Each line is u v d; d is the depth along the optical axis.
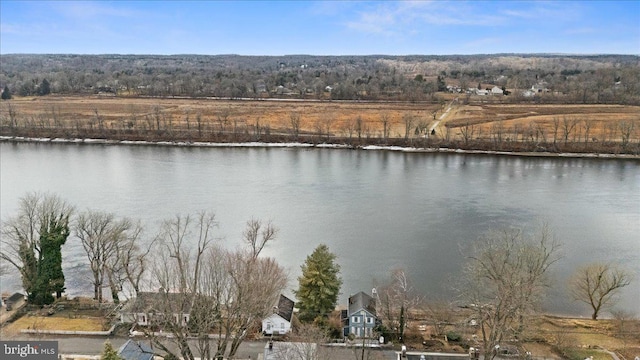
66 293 75.12
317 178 139.62
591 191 127.06
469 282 74.50
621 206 114.81
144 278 72.56
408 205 115.62
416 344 60.69
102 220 97.19
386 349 59.25
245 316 52.84
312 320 64.38
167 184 131.75
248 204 115.56
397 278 71.62
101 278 71.12
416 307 69.81
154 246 86.00
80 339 59.50
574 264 84.75
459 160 162.38
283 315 61.97
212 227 99.81
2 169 145.12
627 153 165.38
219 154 170.00
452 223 103.62
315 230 99.81
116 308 65.38
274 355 53.28
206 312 52.41
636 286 78.19
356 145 180.00
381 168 151.75
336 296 66.81
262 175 142.62
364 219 106.19
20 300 69.50
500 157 166.38
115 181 133.50
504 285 55.06
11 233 77.31
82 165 151.25
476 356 56.28
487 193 125.06
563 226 101.75
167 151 173.62
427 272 81.50
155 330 60.47
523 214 109.00
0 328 61.47
